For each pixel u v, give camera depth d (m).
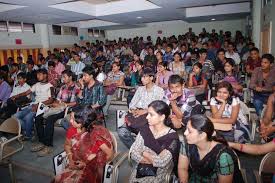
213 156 1.45
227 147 1.49
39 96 4.19
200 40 9.62
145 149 1.96
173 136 1.90
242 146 1.80
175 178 1.89
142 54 8.43
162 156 1.82
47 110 3.77
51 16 8.20
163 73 4.80
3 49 8.51
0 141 3.15
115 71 5.56
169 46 7.08
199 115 1.49
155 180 1.86
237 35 9.74
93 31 14.14
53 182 2.05
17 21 9.02
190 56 6.51
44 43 10.27
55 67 7.25
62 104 3.91
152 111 1.88
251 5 7.98
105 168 2.05
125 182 2.08
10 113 4.74
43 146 3.63
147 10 7.99
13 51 9.03
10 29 8.84
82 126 2.13
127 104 4.84
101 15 8.58
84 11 7.84
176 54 5.52
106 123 4.48
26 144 3.83
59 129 4.45
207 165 1.47
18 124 2.95
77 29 12.55
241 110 2.87
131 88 4.96
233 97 2.57
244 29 12.45
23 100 4.57
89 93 3.78
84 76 3.77
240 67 6.04
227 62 4.22
